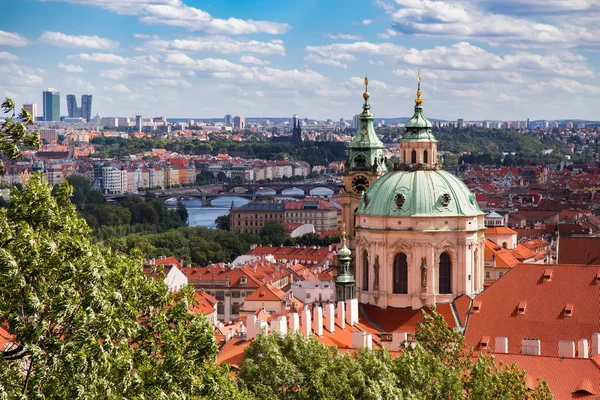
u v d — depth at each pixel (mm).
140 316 158750
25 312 132500
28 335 131125
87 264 138500
